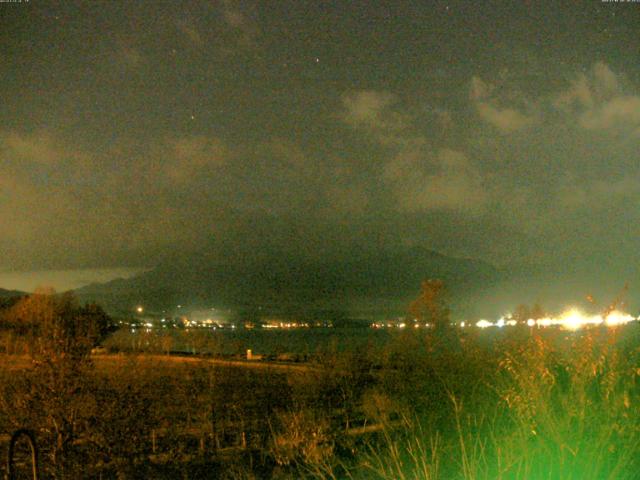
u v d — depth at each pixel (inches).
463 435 253.1
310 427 384.5
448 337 436.8
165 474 516.7
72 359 505.7
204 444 605.0
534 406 204.5
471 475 210.8
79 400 500.7
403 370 404.5
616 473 191.3
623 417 198.4
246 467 466.6
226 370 692.1
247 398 639.1
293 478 352.5
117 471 512.1
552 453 201.9
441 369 324.2
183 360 747.4
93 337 562.3
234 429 610.9
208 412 641.0
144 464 543.8
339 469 326.6
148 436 575.8
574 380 206.8
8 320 1041.5
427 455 249.6
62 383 494.3
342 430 447.8
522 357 229.9
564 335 231.3
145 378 575.5
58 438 494.0
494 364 277.1
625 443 195.6
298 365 754.8
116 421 517.3
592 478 191.6
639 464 199.2
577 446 191.9
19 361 528.7
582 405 199.6
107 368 558.6
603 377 205.5
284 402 622.5
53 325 539.2
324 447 359.6
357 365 577.0
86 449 511.8
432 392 318.7
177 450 583.8
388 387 391.2
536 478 204.1
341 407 571.5
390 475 246.5
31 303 1090.1
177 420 625.6
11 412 488.1
